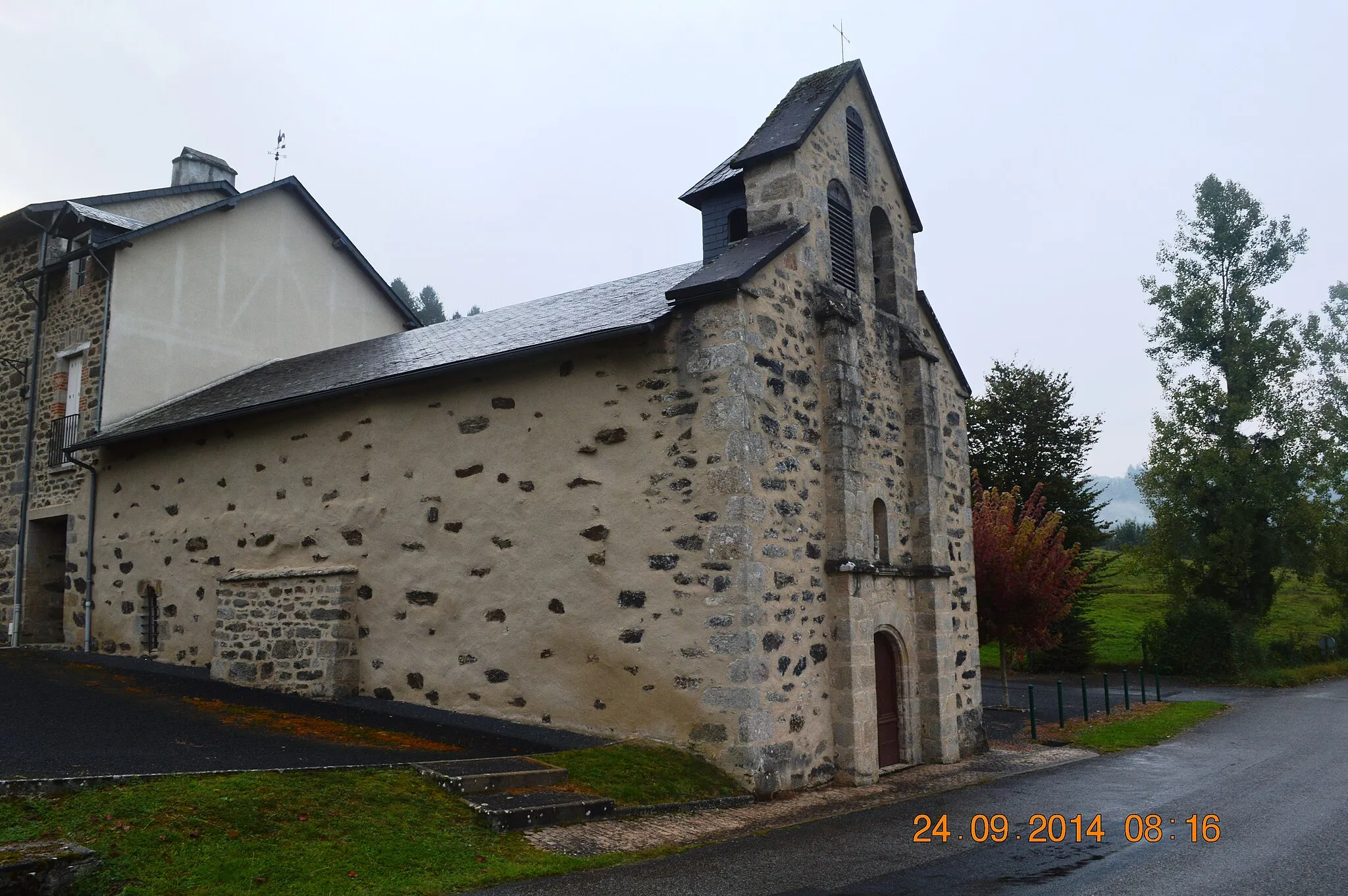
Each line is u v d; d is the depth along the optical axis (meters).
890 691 10.99
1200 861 6.19
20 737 7.84
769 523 8.88
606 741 8.88
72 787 5.77
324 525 11.76
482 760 7.75
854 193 11.68
